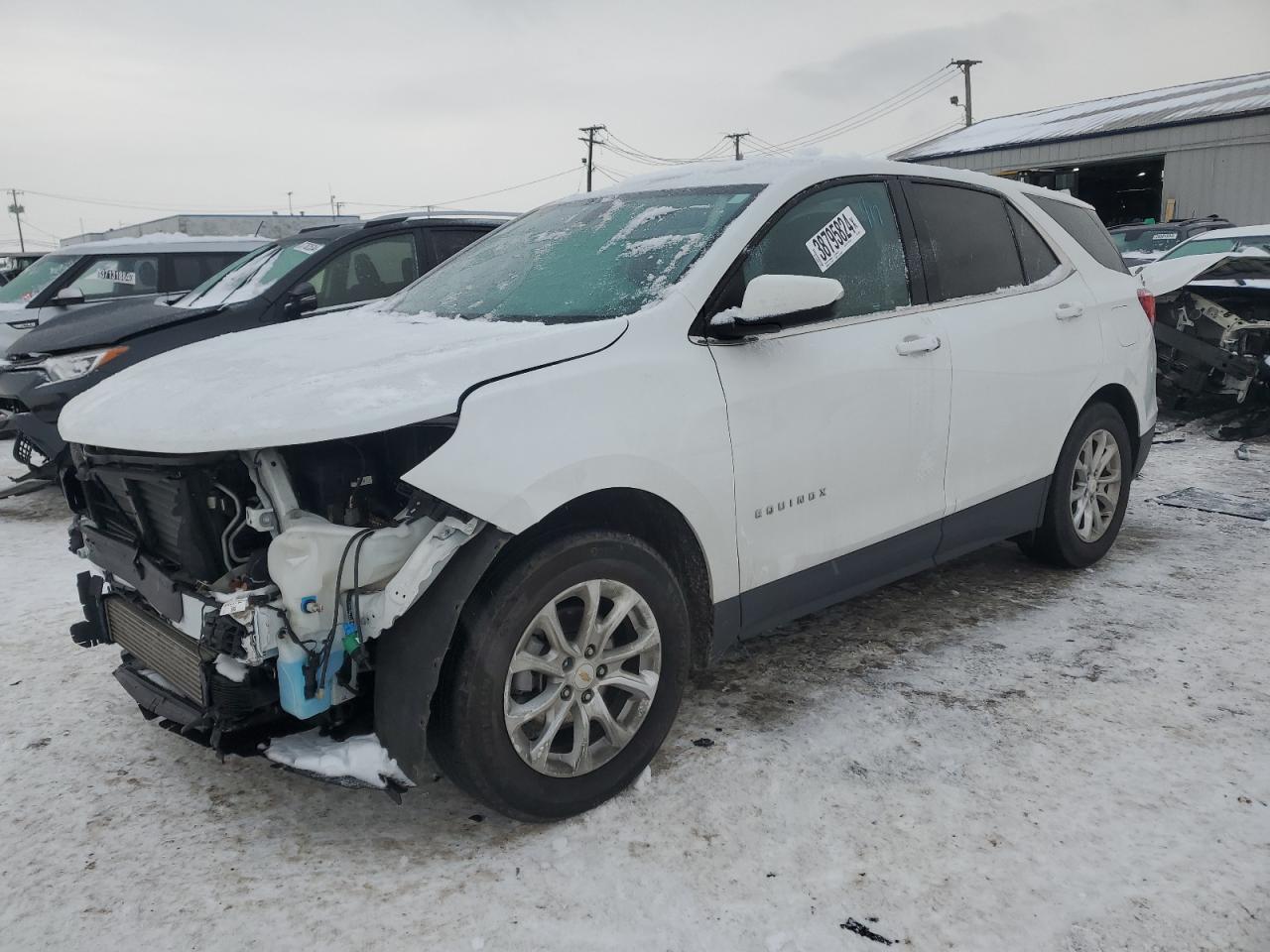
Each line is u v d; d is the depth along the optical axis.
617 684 2.70
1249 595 4.19
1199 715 3.13
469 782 2.47
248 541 2.52
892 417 3.34
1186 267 5.33
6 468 7.93
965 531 3.77
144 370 2.99
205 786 2.86
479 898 2.32
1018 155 28.28
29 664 3.76
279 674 2.33
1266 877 2.32
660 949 2.13
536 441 2.45
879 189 3.55
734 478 2.88
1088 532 4.49
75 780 2.90
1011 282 4.02
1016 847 2.47
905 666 3.57
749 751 2.98
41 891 2.38
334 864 2.47
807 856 2.45
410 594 2.31
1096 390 4.30
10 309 8.42
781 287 2.75
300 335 3.20
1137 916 2.20
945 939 2.14
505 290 3.34
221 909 2.29
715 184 3.40
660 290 2.96
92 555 2.96
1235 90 27.84
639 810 2.68
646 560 2.68
